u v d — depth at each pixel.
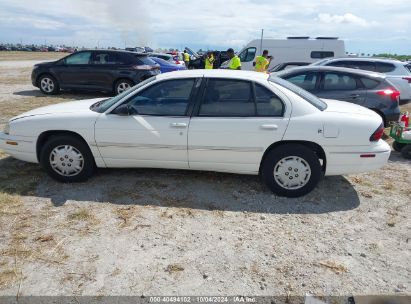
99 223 3.57
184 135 4.11
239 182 4.61
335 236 3.44
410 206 4.11
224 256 3.08
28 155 4.49
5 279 2.74
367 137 3.97
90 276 2.79
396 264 3.02
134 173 4.82
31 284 2.69
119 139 4.23
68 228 3.46
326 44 16.16
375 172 5.18
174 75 4.27
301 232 3.50
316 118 3.98
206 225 3.59
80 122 4.27
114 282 2.73
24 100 10.83
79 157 4.40
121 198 4.12
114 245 3.20
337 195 4.34
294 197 4.20
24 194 4.16
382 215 3.88
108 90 12.11
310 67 7.35
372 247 3.26
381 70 10.57
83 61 12.09
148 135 4.16
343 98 6.96
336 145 3.98
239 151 4.09
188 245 3.23
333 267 2.96
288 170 4.12
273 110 4.05
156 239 3.32
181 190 4.36
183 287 2.69
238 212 3.86
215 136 4.06
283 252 3.16
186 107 4.16
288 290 2.69
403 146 6.08
